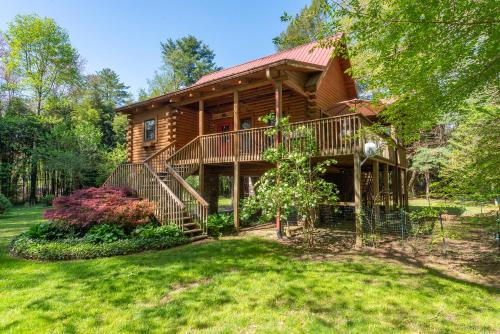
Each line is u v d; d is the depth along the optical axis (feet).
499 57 11.44
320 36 15.42
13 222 39.96
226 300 12.96
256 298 13.14
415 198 74.08
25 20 76.13
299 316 11.44
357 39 14.01
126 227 26.07
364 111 36.81
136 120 48.14
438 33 11.66
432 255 20.71
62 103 87.20
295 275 16.20
